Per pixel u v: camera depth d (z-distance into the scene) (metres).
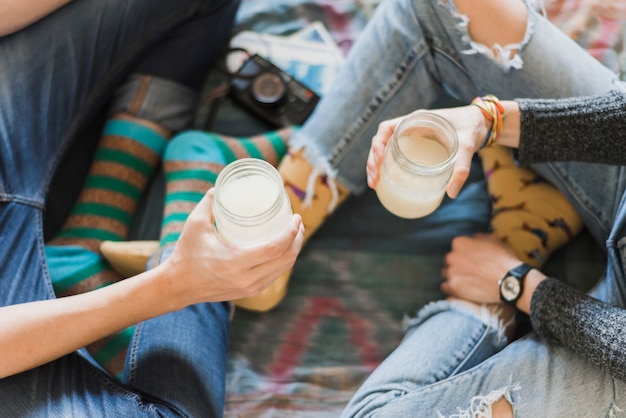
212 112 1.22
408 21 0.93
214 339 0.90
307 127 0.99
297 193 1.00
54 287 0.99
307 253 1.11
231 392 1.02
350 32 1.27
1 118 0.93
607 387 0.79
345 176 0.99
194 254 0.72
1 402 0.72
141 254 1.01
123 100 1.12
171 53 1.12
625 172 0.90
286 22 1.28
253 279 0.72
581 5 1.17
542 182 1.08
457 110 0.84
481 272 0.99
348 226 1.13
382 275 1.10
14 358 0.70
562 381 0.81
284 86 1.20
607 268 0.90
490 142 0.85
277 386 1.03
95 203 1.08
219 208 0.67
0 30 0.95
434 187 0.78
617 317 0.79
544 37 0.90
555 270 1.09
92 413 0.75
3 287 0.82
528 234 1.06
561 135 0.82
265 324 1.07
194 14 1.08
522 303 0.94
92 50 1.01
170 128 1.15
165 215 1.04
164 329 0.86
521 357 0.85
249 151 1.12
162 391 0.81
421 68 0.95
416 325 1.02
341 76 0.98
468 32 0.90
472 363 0.91
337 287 1.09
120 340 0.99
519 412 0.81
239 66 1.24
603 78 0.91
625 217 0.84
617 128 0.80
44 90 0.97
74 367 0.80
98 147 1.14
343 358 1.05
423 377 0.88
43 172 0.95
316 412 1.00
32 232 0.90
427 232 1.12
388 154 0.79
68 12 0.99
